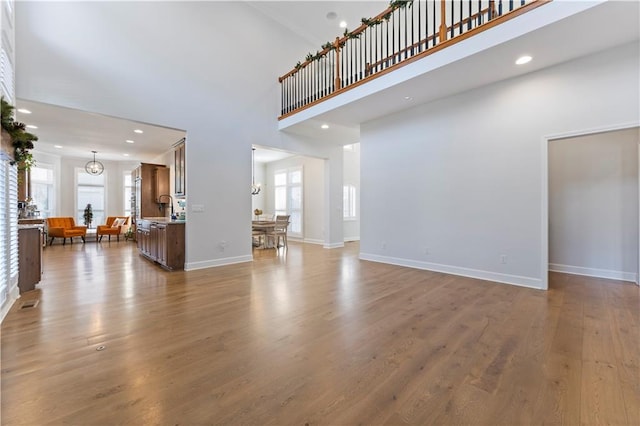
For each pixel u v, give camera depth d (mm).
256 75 5941
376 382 1794
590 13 2635
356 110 5211
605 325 2609
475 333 2471
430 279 4316
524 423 1453
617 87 3254
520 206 3943
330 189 7773
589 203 4508
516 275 3990
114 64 4270
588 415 1500
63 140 6371
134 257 6129
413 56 3916
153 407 1565
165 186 7926
